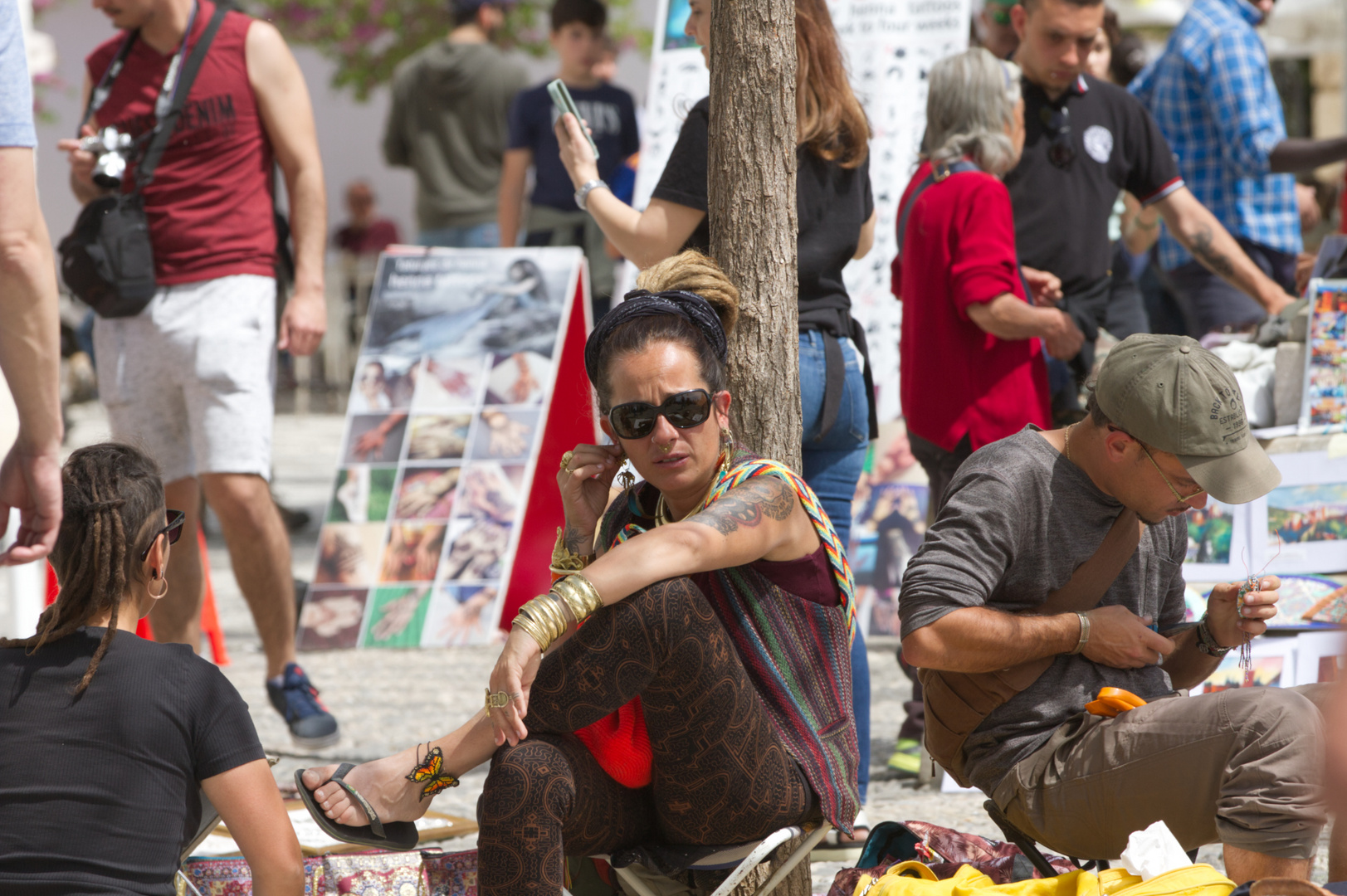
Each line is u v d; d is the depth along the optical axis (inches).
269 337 455.8
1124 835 253.3
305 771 250.2
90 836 213.6
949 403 404.8
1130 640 261.4
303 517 927.7
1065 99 442.6
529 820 227.0
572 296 652.1
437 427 650.2
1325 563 414.3
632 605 227.3
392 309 665.6
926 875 241.9
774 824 238.1
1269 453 425.7
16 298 238.7
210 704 224.4
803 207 348.2
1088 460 265.4
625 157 819.4
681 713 231.3
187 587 460.8
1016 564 266.1
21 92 241.0
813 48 347.9
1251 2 581.0
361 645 626.2
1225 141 567.8
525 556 637.3
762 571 244.5
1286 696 237.9
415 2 1931.6
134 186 443.5
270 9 1931.6
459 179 960.9
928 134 420.8
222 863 263.1
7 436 295.1
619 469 272.4
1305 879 221.0
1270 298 471.8
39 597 444.8
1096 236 441.4
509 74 956.0
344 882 261.9
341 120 2146.9
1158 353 256.5
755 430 288.0
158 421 455.8
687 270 258.1
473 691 548.7
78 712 216.7
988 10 601.3
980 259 391.9
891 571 574.2
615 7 1937.7
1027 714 266.7
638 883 245.1
